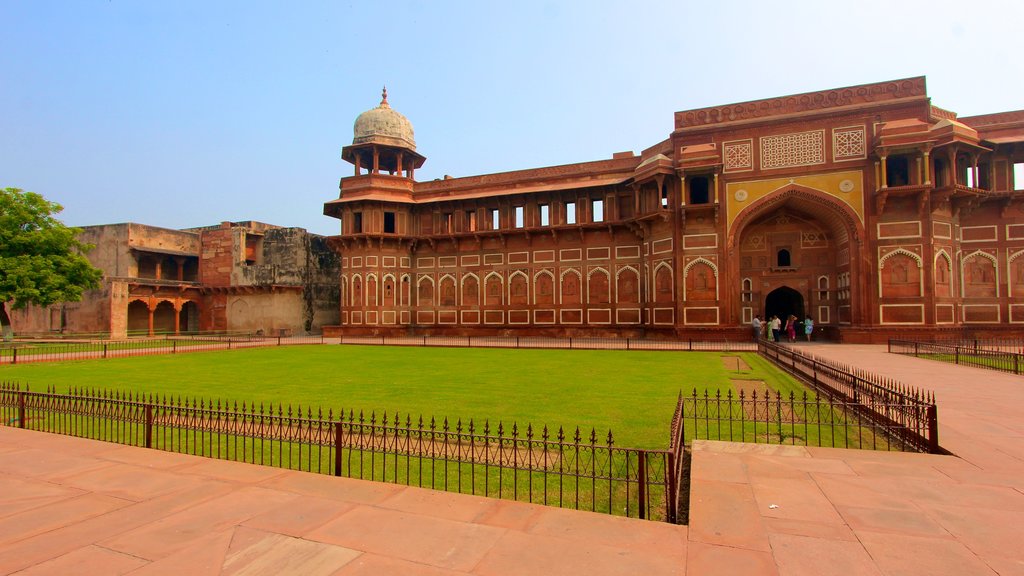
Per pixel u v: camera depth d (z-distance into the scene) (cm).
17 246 1777
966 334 1384
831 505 269
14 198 1795
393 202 2006
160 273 2362
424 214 2083
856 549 221
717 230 1524
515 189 1919
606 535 243
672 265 1578
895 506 267
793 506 268
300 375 884
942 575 198
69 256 1869
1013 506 265
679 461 338
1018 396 564
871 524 246
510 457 400
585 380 795
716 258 1522
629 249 1767
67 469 347
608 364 1023
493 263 1966
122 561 221
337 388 731
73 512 275
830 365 636
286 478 328
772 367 946
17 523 261
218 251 2444
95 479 327
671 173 1561
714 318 1514
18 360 1205
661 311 1617
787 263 1631
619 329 1738
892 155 1388
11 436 436
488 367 988
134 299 2181
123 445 407
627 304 1762
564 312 1856
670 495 265
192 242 2492
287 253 2378
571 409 568
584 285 1831
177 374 914
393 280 2036
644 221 1653
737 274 1516
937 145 1356
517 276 1933
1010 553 215
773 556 216
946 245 1404
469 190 2012
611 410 562
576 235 1853
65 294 1802
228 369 987
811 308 1594
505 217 1942
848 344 1362
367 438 464
